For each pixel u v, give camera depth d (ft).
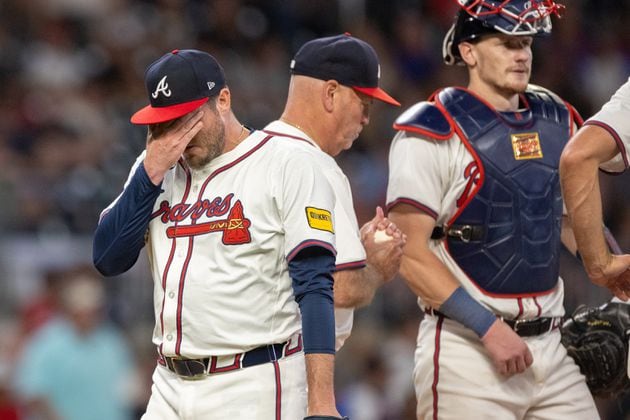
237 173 43.65
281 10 148.77
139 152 115.44
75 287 92.27
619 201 118.42
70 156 110.63
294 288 42.16
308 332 41.32
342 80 49.26
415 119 54.13
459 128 53.88
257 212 42.86
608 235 55.36
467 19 54.90
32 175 105.19
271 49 144.36
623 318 55.47
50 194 104.22
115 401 93.56
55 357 91.56
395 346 107.14
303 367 43.62
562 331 56.54
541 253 54.29
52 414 91.40
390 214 54.70
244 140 44.32
